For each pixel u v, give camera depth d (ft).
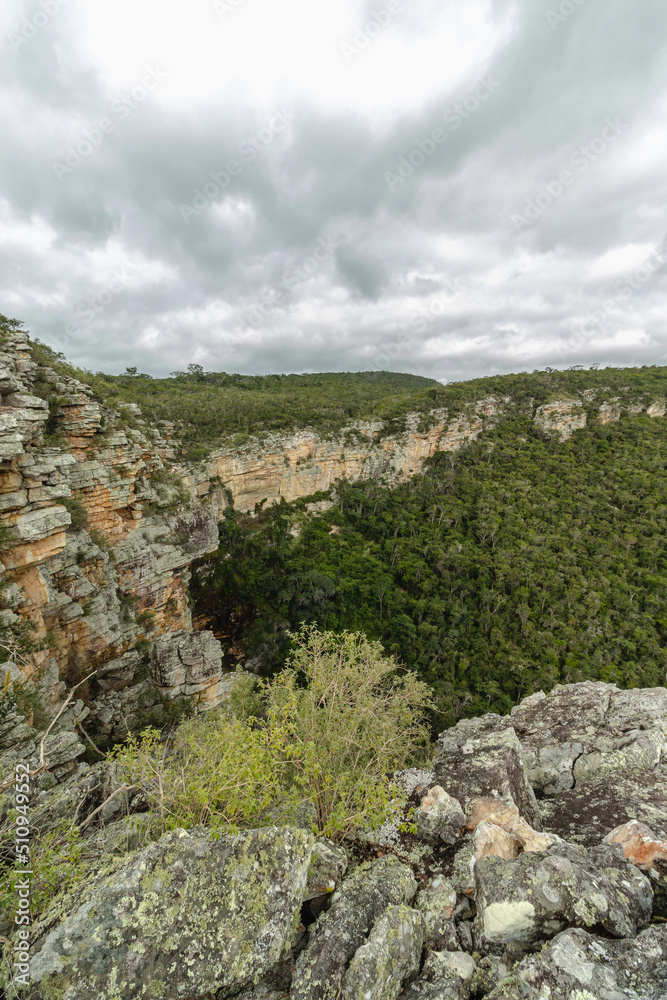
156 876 11.80
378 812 15.39
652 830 14.76
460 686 118.42
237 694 48.32
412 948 11.11
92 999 9.79
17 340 55.16
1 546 39.81
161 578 76.13
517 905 10.75
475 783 17.56
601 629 130.52
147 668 68.74
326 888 13.60
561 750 21.18
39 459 44.39
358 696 23.30
